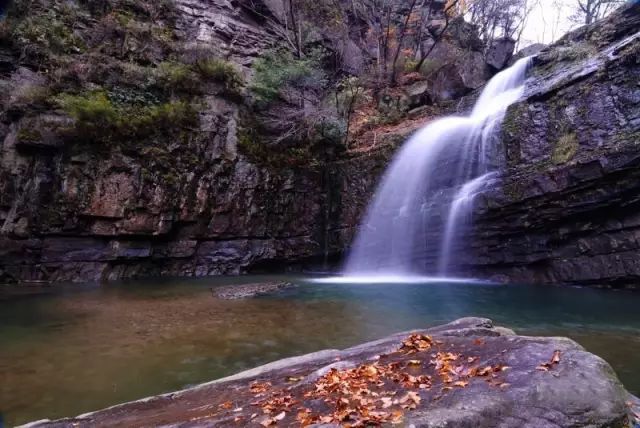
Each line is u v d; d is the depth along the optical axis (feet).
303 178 55.77
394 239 50.37
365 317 26.18
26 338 21.26
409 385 10.16
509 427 7.98
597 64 38.06
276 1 72.49
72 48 47.52
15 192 40.52
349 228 53.88
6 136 41.47
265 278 46.60
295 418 9.13
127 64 48.44
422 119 63.77
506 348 11.66
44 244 40.78
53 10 48.65
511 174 40.93
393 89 73.41
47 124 41.06
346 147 59.06
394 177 52.03
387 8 81.71
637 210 34.17
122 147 44.11
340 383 10.78
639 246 33.91
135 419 11.03
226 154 50.75
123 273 44.37
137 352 19.26
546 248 39.52
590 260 36.91
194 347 20.03
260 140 54.70
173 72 49.75
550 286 38.52
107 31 50.75
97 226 42.68
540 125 40.19
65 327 23.38
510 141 41.93
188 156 47.98
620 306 29.53
